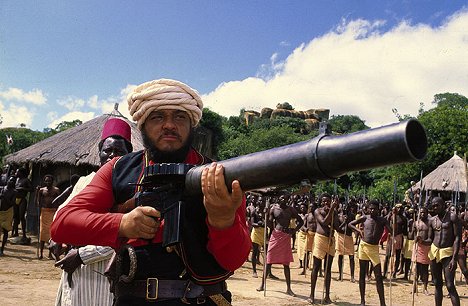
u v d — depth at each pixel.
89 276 3.10
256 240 13.13
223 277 1.91
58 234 1.83
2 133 40.53
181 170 1.66
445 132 40.03
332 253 10.17
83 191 1.98
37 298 8.54
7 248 14.39
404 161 1.18
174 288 1.84
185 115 1.97
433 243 9.05
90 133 18.83
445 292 12.08
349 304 10.12
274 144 57.50
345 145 1.25
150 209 1.68
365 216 9.96
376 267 9.68
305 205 17.19
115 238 1.73
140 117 1.95
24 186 15.66
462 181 25.72
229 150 54.66
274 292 10.88
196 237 1.83
